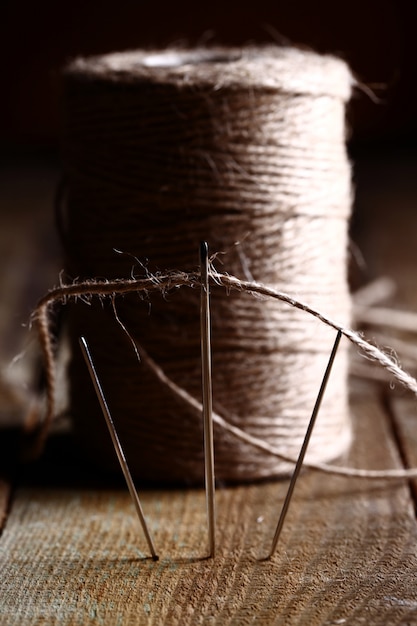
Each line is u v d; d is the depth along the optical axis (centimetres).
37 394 33
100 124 26
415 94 66
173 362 26
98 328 27
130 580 23
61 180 28
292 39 65
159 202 25
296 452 27
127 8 66
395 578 23
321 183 26
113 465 27
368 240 51
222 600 22
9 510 26
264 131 25
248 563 23
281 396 26
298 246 26
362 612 21
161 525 25
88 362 22
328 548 24
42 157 72
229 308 26
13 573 23
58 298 23
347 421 29
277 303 26
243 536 24
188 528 25
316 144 26
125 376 26
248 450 26
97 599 22
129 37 66
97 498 26
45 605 22
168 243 26
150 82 25
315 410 22
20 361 36
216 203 25
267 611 22
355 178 64
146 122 25
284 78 25
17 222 56
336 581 22
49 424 27
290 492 23
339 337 22
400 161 68
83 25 67
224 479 27
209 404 22
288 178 26
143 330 26
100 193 26
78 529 25
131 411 26
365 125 68
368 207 57
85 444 28
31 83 69
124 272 26
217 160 25
